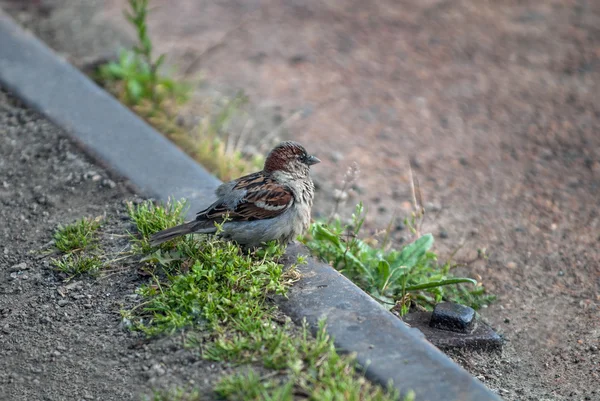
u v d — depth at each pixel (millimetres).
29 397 7910
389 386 7402
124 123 12695
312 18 18562
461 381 7617
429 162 13875
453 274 11211
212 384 7648
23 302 9219
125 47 16391
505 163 13906
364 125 14836
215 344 8055
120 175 11422
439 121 15047
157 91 14633
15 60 14555
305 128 14609
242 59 16719
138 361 8156
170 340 8289
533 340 9906
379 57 17047
